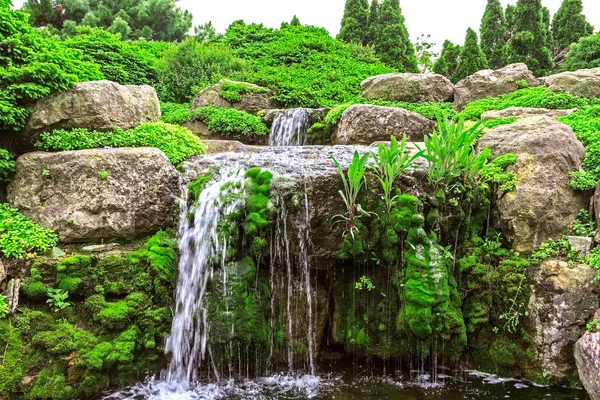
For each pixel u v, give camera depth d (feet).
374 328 14.75
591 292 13.11
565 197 15.21
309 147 22.15
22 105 16.34
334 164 17.03
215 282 14.25
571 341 13.04
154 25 76.02
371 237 14.73
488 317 14.35
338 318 15.34
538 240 14.92
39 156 15.64
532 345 13.55
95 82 17.67
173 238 15.57
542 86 28.66
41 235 14.67
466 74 48.91
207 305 14.05
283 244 14.70
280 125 30.50
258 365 14.37
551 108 24.80
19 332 12.44
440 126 16.14
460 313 14.12
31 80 16.14
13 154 16.37
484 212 15.90
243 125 30.04
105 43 37.58
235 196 15.05
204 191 15.87
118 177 15.51
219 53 43.57
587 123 19.16
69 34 61.46
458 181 15.52
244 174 15.97
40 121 16.31
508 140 17.03
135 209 15.53
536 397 12.50
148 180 15.88
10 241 13.92
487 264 14.97
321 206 14.76
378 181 14.97
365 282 14.85
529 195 15.01
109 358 12.64
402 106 29.76
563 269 13.53
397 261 14.34
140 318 13.57
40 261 13.87
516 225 14.98
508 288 14.10
